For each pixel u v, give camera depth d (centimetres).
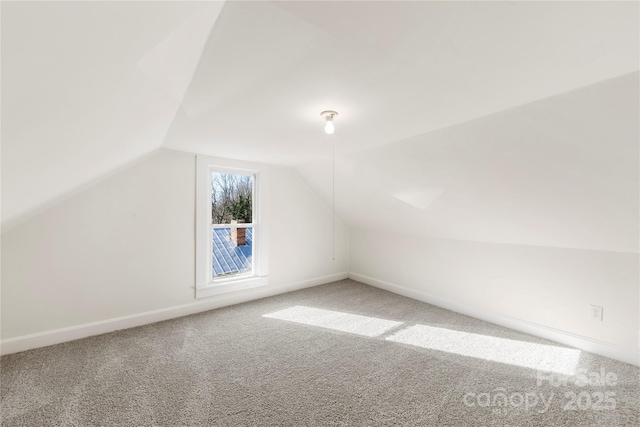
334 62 117
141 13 58
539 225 239
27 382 183
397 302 353
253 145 264
